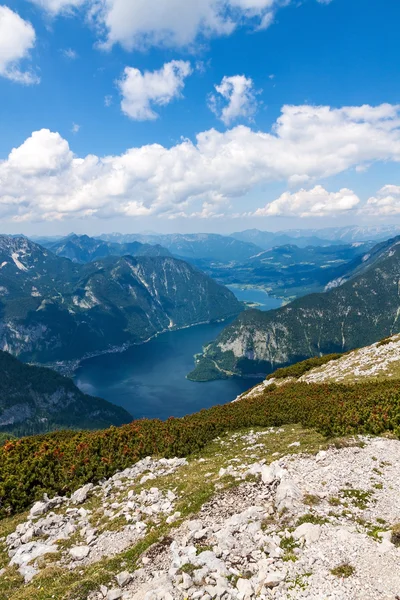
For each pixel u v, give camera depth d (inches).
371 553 446.3
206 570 459.2
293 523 543.8
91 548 635.5
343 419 1035.9
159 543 568.7
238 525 562.6
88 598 474.3
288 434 1101.1
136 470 1007.0
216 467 910.4
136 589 470.0
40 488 944.3
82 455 1090.1
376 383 1523.1
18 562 638.5
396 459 745.0
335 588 398.3
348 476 682.2
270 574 429.4
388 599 372.5
